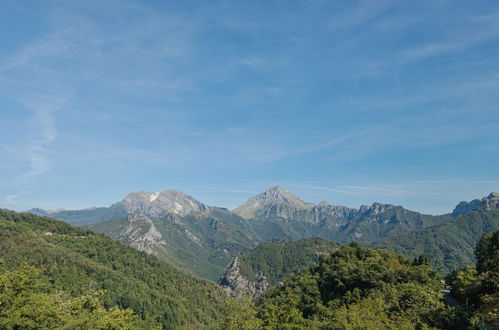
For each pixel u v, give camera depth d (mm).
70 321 52219
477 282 69188
